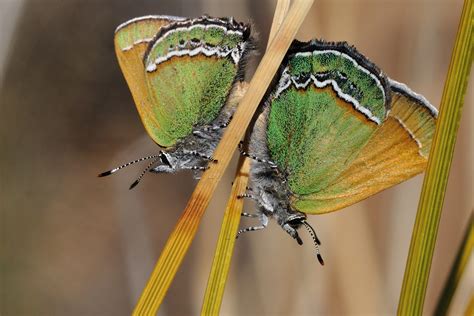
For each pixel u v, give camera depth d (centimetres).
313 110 18
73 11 29
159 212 29
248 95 17
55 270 30
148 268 28
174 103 18
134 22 18
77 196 30
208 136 18
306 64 18
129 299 29
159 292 17
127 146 31
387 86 18
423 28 23
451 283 16
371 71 18
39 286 29
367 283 22
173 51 18
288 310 22
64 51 30
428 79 23
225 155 17
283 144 18
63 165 31
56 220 30
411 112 17
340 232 22
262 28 23
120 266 30
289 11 17
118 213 29
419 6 22
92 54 30
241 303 22
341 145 18
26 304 29
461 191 23
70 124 31
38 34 29
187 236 17
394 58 22
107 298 29
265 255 22
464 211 23
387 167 18
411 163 18
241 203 17
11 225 29
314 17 22
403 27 22
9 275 29
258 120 18
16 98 30
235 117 17
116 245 30
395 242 22
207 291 17
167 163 18
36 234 30
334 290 22
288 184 18
